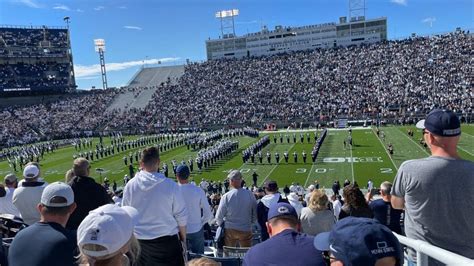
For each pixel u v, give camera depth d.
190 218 6.93
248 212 7.11
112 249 3.00
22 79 90.88
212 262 3.10
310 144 45.78
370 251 2.49
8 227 6.84
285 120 65.44
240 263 5.45
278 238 3.57
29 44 94.69
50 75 95.50
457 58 73.12
